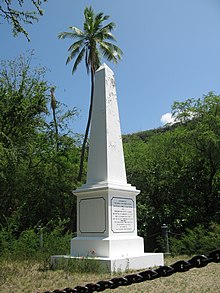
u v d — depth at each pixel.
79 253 10.38
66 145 22.47
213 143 16.89
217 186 18.27
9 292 6.88
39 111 21.20
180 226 16.92
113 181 10.75
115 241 9.95
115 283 3.52
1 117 20.30
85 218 10.73
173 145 19.03
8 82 20.83
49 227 20.45
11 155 18.38
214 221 16.38
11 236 13.72
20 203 20.45
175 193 18.77
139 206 18.05
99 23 25.64
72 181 22.81
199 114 18.50
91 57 25.16
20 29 8.88
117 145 11.38
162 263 10.66
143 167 19.84
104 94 11.57
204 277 7.91
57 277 8.37
